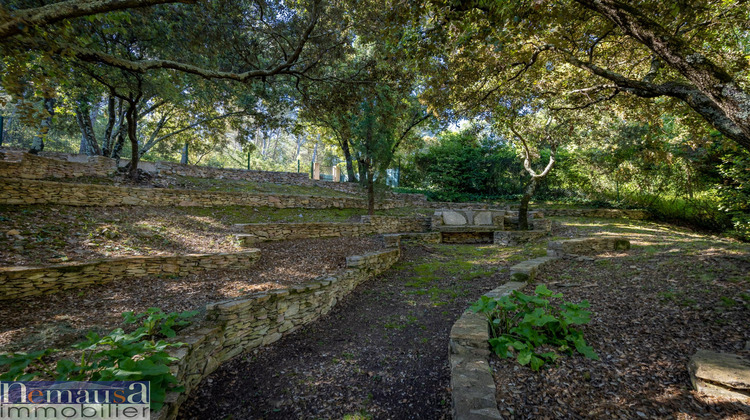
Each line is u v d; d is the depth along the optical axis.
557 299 4.46
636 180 15.43
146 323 2.84
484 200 18.53
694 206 13.23
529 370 2.72
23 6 4.75
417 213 14.76
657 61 5.61
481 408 2.16
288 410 2.88
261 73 6.38
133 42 7.59
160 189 8.52
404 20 4.51
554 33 5.39
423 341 4.06
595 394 2.37
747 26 4.92
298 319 4.71
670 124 13.48
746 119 2.69
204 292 4.72
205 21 6.32
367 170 11.80
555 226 12.80
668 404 2.19
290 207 11.44
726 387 2.16
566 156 17.72
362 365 3.61
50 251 4.89
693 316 3.41
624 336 3.23
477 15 4.08
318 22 7.44
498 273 6.86
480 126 10.09
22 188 6.14
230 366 3.59
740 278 4.11
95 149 13.11
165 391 2.33
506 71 7.10
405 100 10.76
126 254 5.45
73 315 3.65
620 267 5.73
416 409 2.77
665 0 3.99
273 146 47.03
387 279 6.90
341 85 8.07
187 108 13.55
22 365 1.87
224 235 7.35
